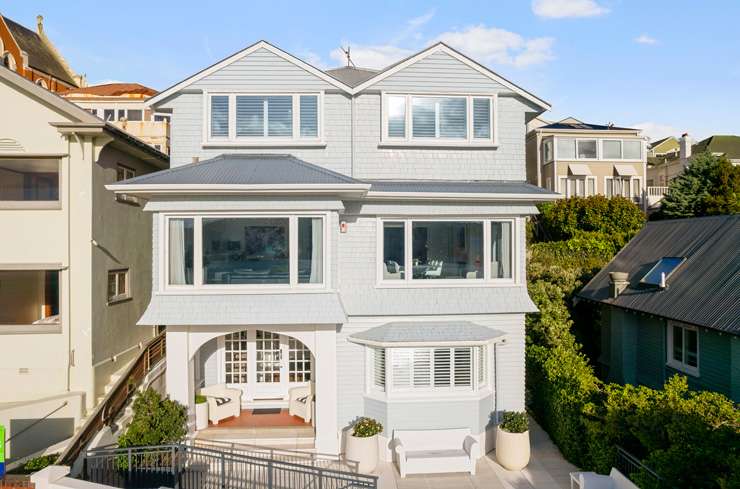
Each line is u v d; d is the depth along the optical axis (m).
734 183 32.78
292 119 14.36
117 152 16.44
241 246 12.53
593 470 11.25
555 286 18.25
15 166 14.59
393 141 14.38
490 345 13.54
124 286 17.12
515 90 14.62
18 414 13.63
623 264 18.41
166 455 11.16
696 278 14.26
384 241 13.66
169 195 12.20
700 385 13.42
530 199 13.30
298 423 13.90
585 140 40.88
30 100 14.43
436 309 13.45
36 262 14.39
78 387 14.32
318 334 12.80
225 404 14.16
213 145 14.14
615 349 17.09
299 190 11.91
